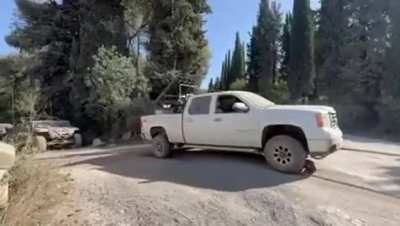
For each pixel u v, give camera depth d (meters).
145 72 20.98
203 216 5.12
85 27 20.58
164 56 21.72
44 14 24.22
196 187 6.52
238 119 8.04
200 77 23.77
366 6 23.77
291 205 5.57
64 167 7.92
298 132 7.42
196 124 8.83
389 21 22.19
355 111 22.52
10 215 4.03
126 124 18.14
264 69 42.66
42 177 5.13
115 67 17.94
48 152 13.12
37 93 21.67
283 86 37.44
